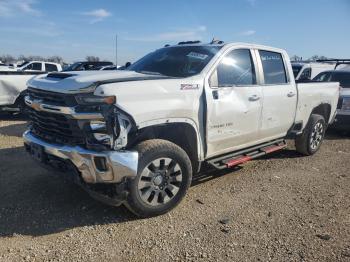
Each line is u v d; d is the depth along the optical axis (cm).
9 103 1091
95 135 397
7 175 568
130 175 402
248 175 610
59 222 425
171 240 394
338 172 645
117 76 447
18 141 802
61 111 407
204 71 485
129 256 363
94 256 361
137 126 405
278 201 504
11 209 454
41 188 519
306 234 413
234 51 536
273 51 614
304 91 676
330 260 363
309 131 718
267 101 579
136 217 441
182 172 454
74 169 413
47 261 351
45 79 457
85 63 2261
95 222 428
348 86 1070
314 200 511
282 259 364
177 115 442
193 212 461
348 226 435
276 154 751
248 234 410
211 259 361
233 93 516
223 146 521
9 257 355
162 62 536
